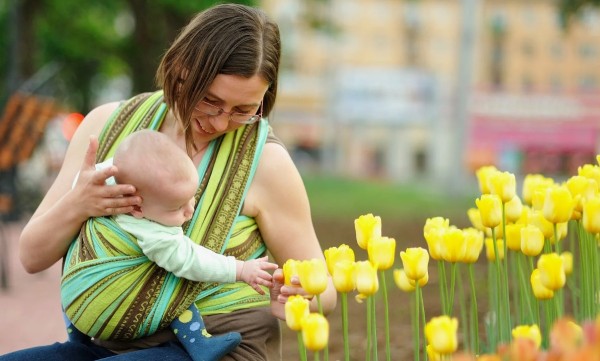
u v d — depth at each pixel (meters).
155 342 4.52
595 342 2.71
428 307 8.85
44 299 12.26
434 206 25.41
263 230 4.73
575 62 95.19
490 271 5.33
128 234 4.33
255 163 4.62
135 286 4.32
